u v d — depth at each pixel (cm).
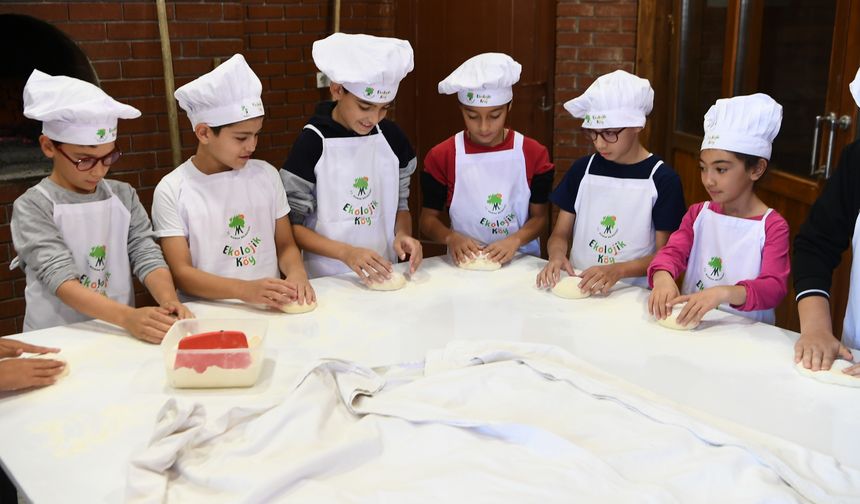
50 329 164
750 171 172
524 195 227
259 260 196
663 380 141
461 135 226
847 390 136
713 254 182
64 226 174
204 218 187
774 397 134
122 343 158
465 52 415
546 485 105
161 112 344
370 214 212
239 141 181
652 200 202
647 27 377
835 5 254
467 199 225
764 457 108
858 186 156
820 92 266
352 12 421
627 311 174
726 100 171
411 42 427
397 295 184
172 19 337
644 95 196
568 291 182
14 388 136
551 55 402
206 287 179
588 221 211
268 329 164
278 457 112
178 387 138
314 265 218
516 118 411
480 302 180
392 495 104
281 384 140
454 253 208
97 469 113
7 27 331
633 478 109
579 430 119
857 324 159
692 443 114
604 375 138
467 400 129
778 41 291
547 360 141
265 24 389
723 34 333
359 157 207
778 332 162
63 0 312
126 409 130
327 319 170
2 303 317
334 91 195
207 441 117
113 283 185
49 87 166
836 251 161
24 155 332
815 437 122
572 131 397
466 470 108
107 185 184
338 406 128
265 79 395
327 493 104
